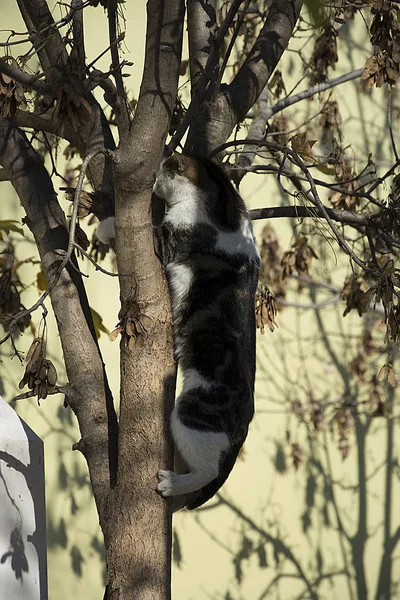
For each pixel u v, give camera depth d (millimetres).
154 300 6895
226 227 9109
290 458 17078
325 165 10344
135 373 6914
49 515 15062
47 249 7441
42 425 15148
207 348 8641
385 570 17922
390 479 18141
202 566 16141
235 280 8984
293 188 16453
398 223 8641
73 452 15367
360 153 18047
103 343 15359
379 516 17953
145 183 6477
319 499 17359
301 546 17094
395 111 18109
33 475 6555
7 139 7691
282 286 13859
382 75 7719
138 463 6848
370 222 8773
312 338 17547
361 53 18094
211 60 7816
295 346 17406
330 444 17594
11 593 6328
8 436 6391
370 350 15703
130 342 6523
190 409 8461
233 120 8766
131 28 15156
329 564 17375
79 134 7723
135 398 6902
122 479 6879
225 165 10102
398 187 8727
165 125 6414
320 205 6910
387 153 18297
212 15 9562
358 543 17703
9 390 14820
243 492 16656
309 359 17500
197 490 8555
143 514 6797
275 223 16781
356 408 17188
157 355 6957
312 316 17609
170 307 7145
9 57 6531
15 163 7652
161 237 8977
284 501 17047
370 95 17922
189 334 8719
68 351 7277
